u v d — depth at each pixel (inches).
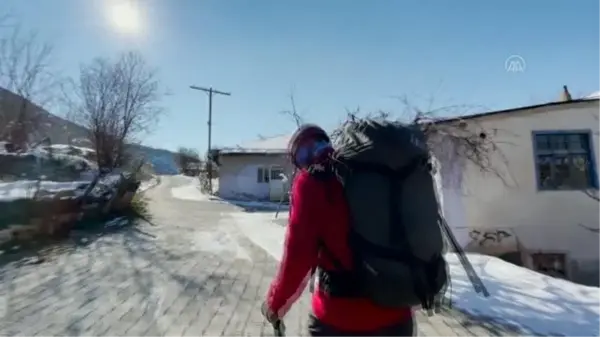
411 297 64.5
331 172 69.5
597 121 424.2
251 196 1055.6
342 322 67.6
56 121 738.2
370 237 65.1
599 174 419.5
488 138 405.7
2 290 209.2
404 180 67.2
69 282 228.2
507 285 221.5
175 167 2188.7
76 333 157.8
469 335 163.8
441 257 69.5
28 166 526.0
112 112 760.3
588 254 412.8
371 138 68.8
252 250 345.7
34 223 335.3
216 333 162.6
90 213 439.2
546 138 425.7
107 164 725.9
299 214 67.6
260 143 1131.3
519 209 415.2
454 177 377.7
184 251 331.6
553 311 188.2
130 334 158.9
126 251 317.7
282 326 74.0
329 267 68.9
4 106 619.5
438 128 347.6
